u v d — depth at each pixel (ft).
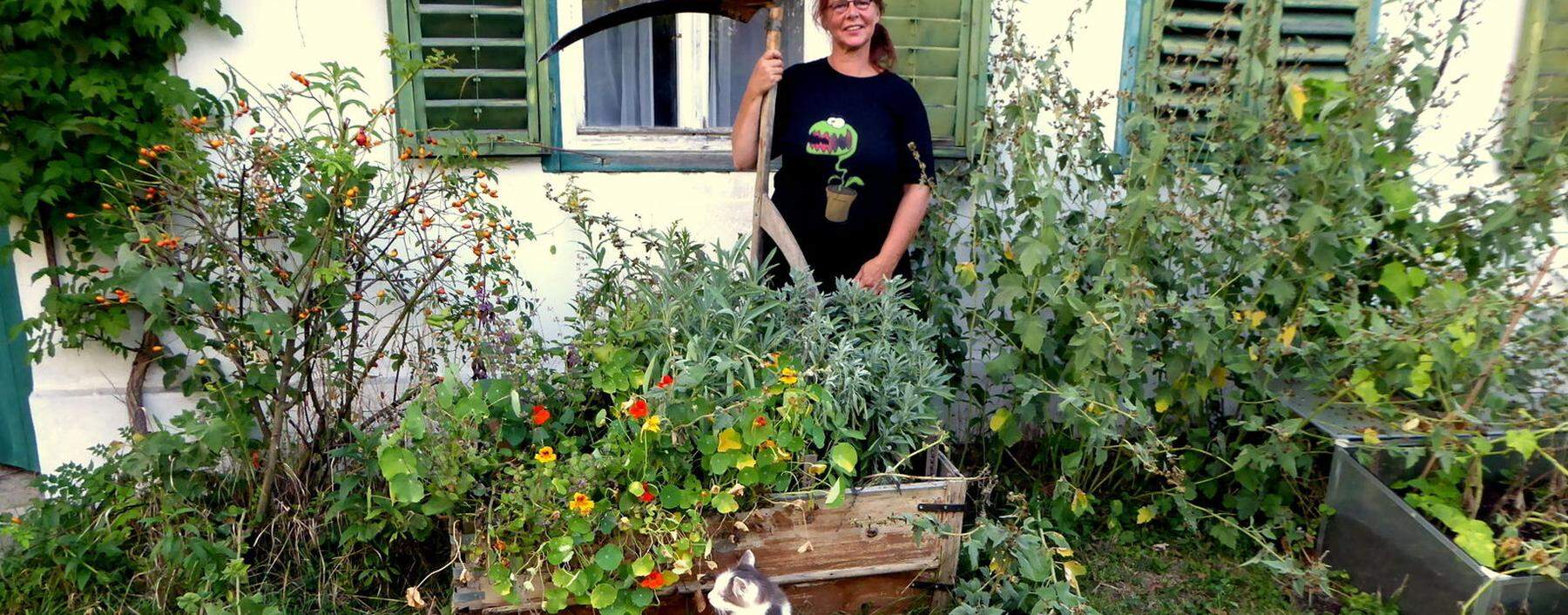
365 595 9.46
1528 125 11.35
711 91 12.89
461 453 8.24
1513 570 8.76
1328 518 10.42
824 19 10.53
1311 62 12.99
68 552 8.91
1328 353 10.38
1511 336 9.80
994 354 12.69
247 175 9.54
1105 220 10.91
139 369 11.16
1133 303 9.85
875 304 9.84
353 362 10.14
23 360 11.28
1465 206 10.53
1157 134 10.18
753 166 10.80
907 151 10.69
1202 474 11.60
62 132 9.90
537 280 12.17
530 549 7.99
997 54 12.63
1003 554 8.82
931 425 9.30
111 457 9.87
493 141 11.05
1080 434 10.41
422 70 11.19
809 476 8.68
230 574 8.14
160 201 9.93
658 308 9.15
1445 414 9.81
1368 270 11.03
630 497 8.08
